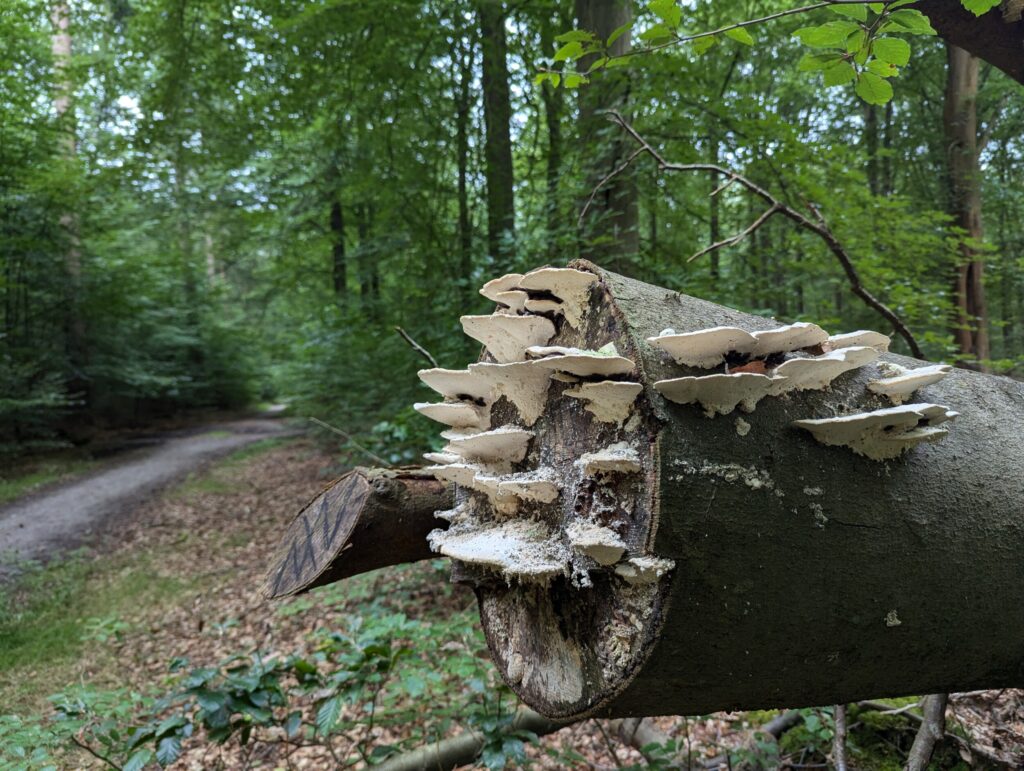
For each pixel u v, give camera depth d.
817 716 2.62
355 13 6.51
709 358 1.26
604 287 1.39
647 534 1.14
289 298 15.31
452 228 8.05
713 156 5.69
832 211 5.33
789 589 1.22
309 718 3.54
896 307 5.64
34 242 12.88
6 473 11.88
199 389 23.22
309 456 13.16
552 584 1.39
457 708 2.99
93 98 13.56
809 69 1.77
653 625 1.15
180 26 7.95
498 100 7.20
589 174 5.34
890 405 1.45
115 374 16.48
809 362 1.21
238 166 9.57
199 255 21.27
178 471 12.53
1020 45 2.11
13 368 12.85
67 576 6.68
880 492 1.34
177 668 2.44
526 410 1.51
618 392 1.19
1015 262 9.92
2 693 4.29
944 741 2.35
